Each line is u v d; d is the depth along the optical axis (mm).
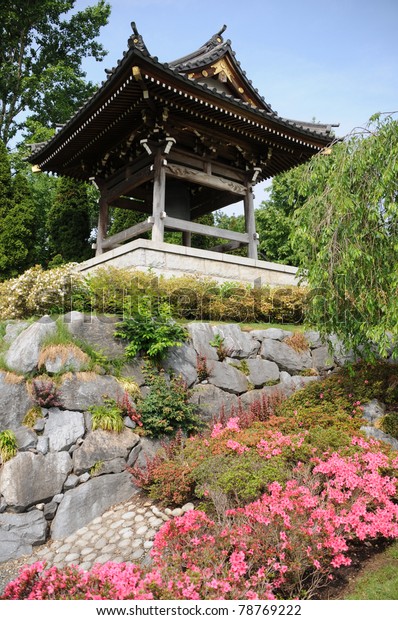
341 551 4227
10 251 14391
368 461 5059
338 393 7199
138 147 11094
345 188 6371
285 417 6727
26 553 4875
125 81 8547
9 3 19594
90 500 5391
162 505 5223
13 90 20516
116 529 5008
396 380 7332
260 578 3525
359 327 6730
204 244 20000
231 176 12039
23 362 5910
